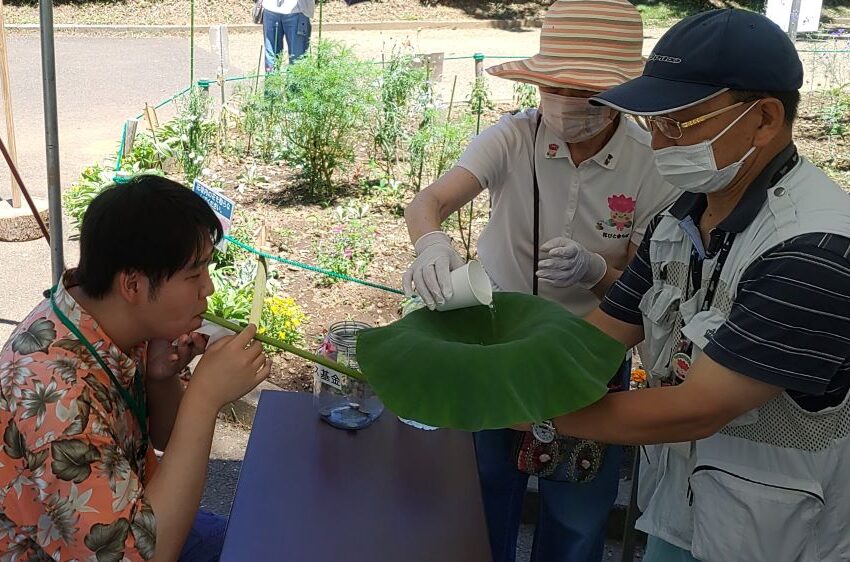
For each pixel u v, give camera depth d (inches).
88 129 330.6
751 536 70.6
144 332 71.1
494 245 105.0
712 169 67.5
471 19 649.6
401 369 65.2
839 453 70.2
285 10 351.3
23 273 208.4
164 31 559.8
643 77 69.2
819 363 63.6
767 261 64.8
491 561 71.2
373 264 214.2
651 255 79.2
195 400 71.9
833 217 64.0
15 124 329.7
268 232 228.4
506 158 101.4
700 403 65.9
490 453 100.6
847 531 72.3
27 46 490.0
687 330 70.1
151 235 66.4
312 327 182.4
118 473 65.4
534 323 71.4
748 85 64.4
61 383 65.1
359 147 301.9
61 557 65.3
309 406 93.4
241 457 147.2
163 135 265.3
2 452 64.8
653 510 80.0
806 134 346.6
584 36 93.7
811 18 339.9
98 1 603.2
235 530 73.1
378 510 76.8
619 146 98.7
